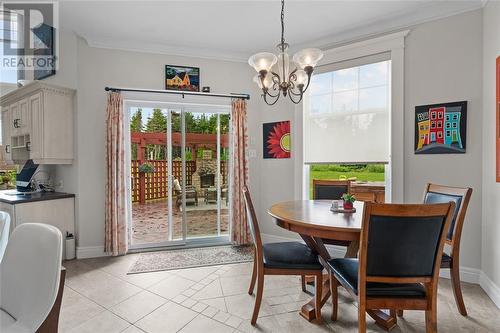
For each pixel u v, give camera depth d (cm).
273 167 387
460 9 261
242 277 277
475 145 258
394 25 297
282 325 194
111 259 328
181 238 379
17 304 119
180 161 379
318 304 196
